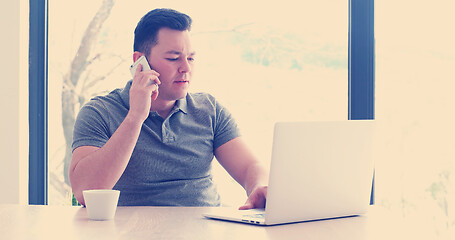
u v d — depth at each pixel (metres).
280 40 2.51
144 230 1.08
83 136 1.76
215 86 2.51
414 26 2.45
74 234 1.04
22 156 2.49
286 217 1.16
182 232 1.06
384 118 2.47
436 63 2.45
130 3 2.56
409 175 2.47
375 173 2.47
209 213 1.30
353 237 1.04
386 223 1.21
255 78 2.51
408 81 2.46
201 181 1.91
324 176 1.20
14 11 2.47
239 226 1.14
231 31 2.51
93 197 1.20
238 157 1.95
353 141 1.25
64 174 2.58
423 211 2.47
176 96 1.87
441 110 2.45
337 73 2.50
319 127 1.17
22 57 2.49
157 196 1.83
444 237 2.46
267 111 2.52
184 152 1.89
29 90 2.53
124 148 1.64
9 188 2.47
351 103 2.46
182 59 1.87
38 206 1.45
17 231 1.07
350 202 1.28
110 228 1.11
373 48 2.44
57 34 2.58
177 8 2.53
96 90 2.59
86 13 2.58
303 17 2.51
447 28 2.44
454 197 2.46
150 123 1.87
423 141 2.47
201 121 1.96
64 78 2.58
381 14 2.46
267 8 2.51
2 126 2.48
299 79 2.51
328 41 2.50
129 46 2.57
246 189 1.82
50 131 2.57
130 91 1.71
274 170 1.11
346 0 2.48
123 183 1.83
